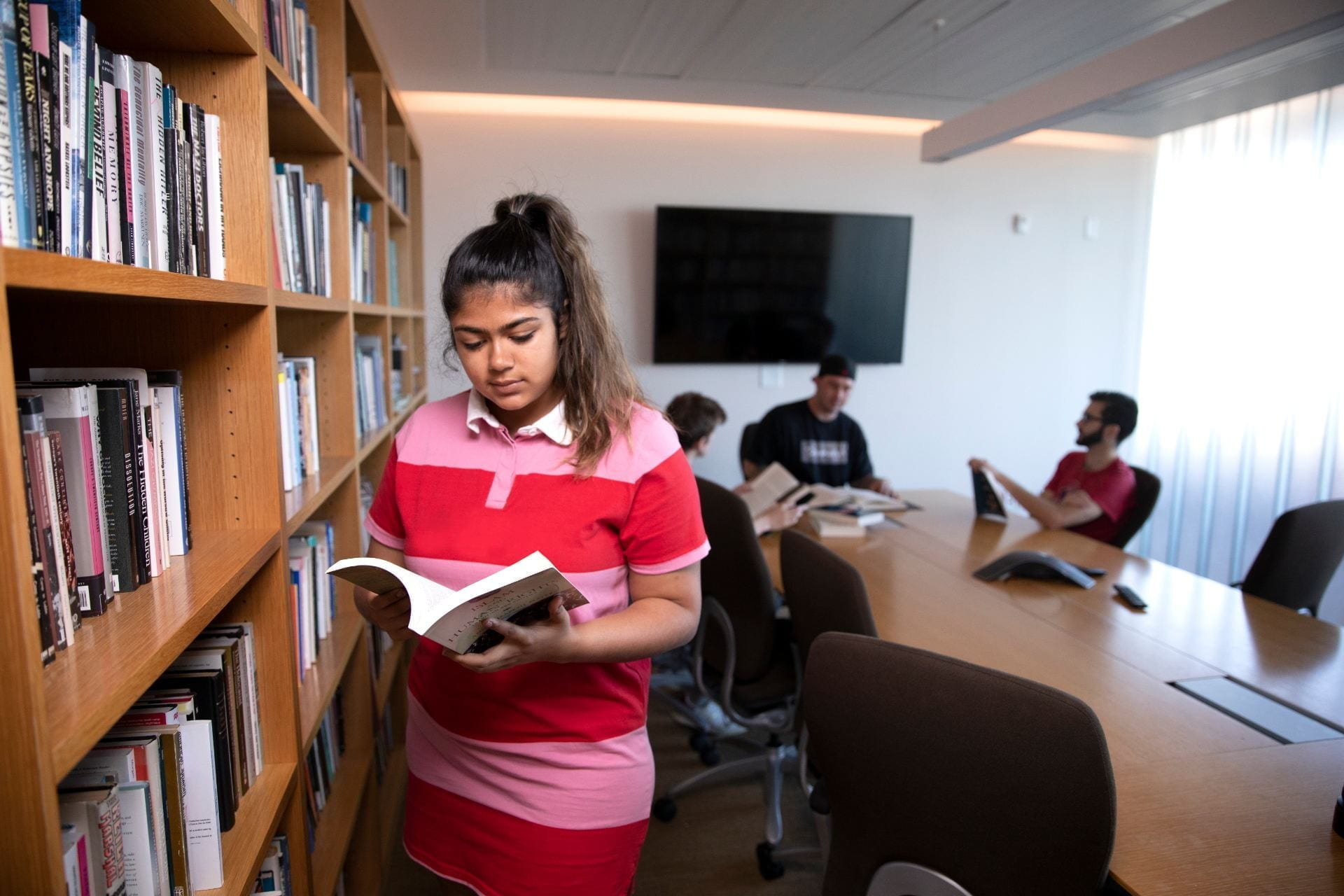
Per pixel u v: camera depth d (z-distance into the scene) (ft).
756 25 9.13
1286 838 3.46
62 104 2.16
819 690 3.80
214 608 2.54
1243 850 3.37
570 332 3.29
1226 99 11.04
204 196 3.14
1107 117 12.68
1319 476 11.30
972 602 6.43
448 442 3.47
